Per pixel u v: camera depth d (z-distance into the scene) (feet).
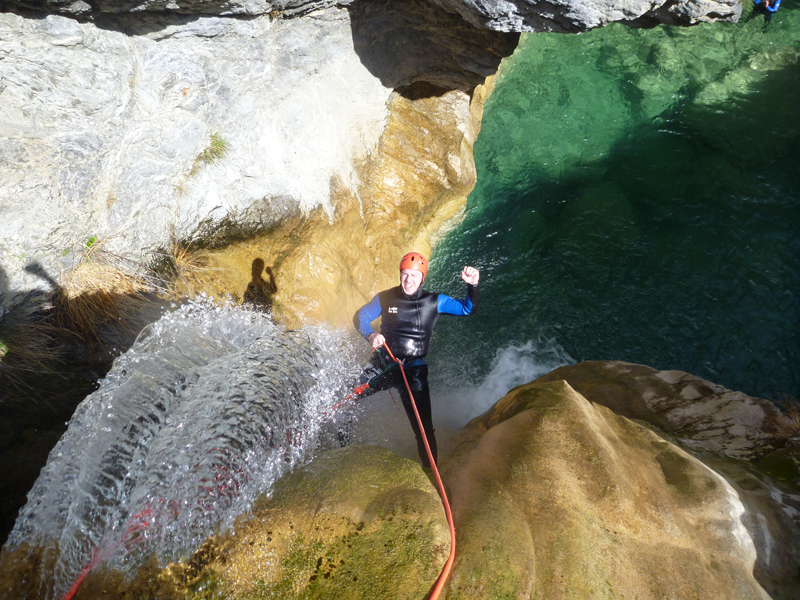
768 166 22.26
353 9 15.08
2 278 11.03
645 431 9.93
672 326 18.47
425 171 19.89
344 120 17.67
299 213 16.16
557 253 20.75
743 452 10.80
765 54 26.37
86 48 10.85
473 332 19.10
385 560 6.69
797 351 17.47
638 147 23.93
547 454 8.32
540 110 25.72
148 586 6.70
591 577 6.67
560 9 12.39
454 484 8.23
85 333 12.31
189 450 8.57
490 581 6.41
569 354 18.33
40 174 11.10
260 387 10.13
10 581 6.83
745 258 19.70
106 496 8.04
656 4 13.08
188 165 13.75
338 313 16.75
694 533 7.75
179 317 12.12
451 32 16.10
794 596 7.22
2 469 10.79
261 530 7.20
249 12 12.67
